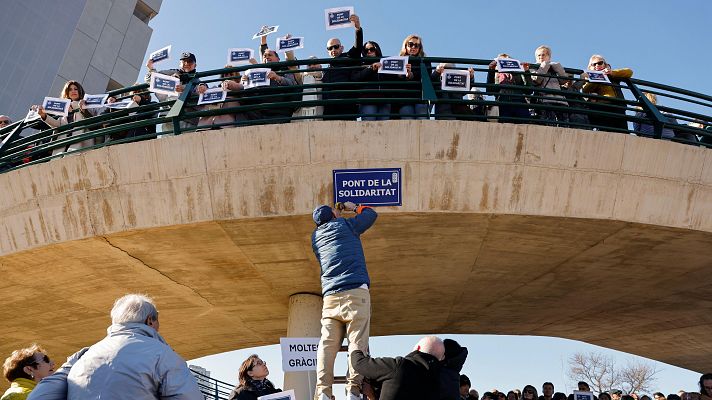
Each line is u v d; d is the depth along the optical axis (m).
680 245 8.52
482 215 7.72
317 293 10.73
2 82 27.30
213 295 10.86
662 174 7.84
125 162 7.94
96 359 3.09
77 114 10.12
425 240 8.67
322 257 5.91
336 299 5.66
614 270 9.83
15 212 8.60
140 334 3.25
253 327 13.28
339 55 9.30
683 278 10.06
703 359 16.48
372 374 4.53
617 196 7.73
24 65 28.28
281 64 8.41
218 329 13.40
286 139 7.67
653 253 8.94
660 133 8.30
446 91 8.19
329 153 7.65
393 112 9.11
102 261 9.04
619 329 14.38
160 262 9.15
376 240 8.66
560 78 8.48
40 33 29.31
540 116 9.30
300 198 7.65
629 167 7.77
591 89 9.51
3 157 9.53
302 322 10.52
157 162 7.86
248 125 8.61
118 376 3.01
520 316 13.26
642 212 7.78
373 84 8.10
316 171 7.65
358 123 7.69
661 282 10.38
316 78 9.58
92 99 9.21
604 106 8.45
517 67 8.36
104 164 8.00
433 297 11.70
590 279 10.39
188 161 7.79
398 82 8.12
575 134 7.73
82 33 31.17
